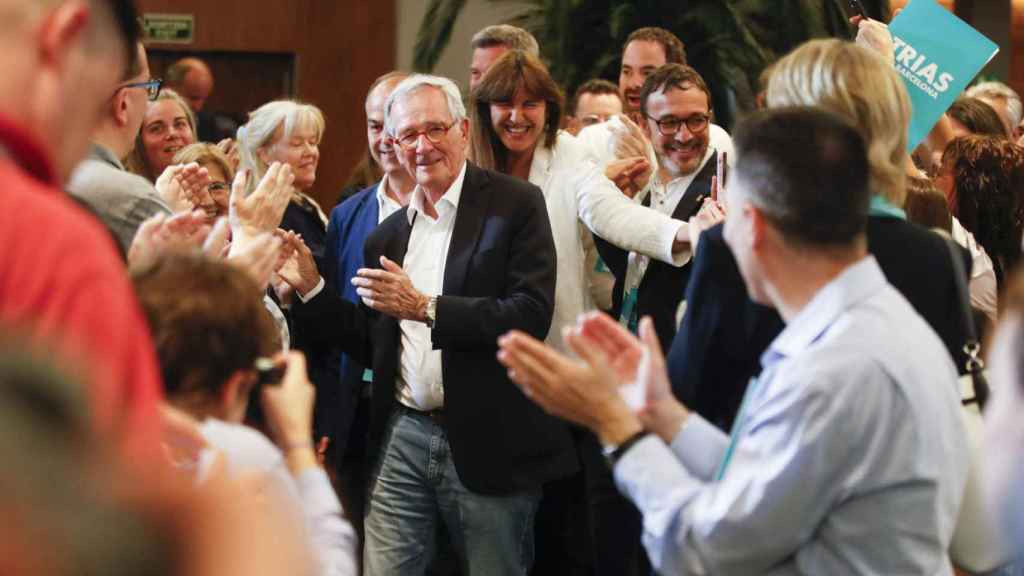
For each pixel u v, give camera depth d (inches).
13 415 24.6
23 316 43.2
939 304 94.7
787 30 303.6
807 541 79.1
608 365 84.4
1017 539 58.9
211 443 67.6
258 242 98.1
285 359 81.5
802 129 81.7
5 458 24.2
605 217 157.6
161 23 386.9
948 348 95.3
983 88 281.3
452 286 152.9
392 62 390.6
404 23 389.7
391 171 170.6
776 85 98.8
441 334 147.5
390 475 158.2
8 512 24.0
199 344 73.2
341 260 174.1
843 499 77.6
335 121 391.2
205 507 26.2
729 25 296.2
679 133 161.9
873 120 95.0
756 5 303.1
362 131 390.9
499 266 152.9
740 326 95.6
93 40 56.3
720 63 296.8
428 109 153.5
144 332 48.7
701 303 97.0
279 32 387.2
